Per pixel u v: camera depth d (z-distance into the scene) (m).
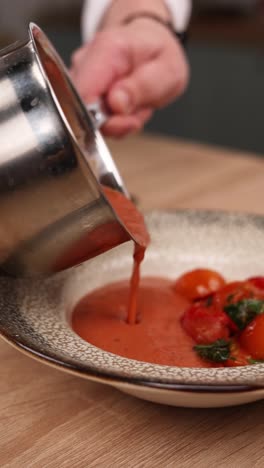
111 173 0.70
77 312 0.66
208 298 0.68
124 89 0.81
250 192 0.89
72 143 0.56
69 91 0.69
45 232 0.59
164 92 0.86
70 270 0.68
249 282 0.67
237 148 1.55
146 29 0.85
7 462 0.55
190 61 1.52
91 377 0.54
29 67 0.56
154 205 0.85
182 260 0.72
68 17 1.65
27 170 0.57
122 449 0.56
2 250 0.60
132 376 0.53
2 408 0.58
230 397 0.55
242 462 0.55
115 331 0.63
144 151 1.01
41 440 0.56
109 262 0.70
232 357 0.60
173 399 0.56
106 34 0.82
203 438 0.57
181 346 0.62
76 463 0.55
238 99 1.50
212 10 1.59
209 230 0.74
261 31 1.41
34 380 0.61
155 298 0.68
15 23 1.62
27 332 0.58
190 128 1.58
